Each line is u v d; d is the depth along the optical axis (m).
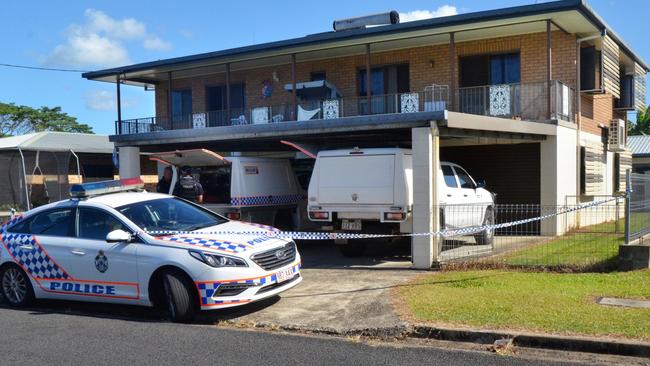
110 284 7.84
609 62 17.69
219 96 22.34
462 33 16.31
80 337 6.80
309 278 9.83
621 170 21.14
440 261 10.46
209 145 16.11
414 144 10.69
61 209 8.55
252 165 13.50
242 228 8.44
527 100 15.30
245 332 6.91
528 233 15.02
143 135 15.57
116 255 7.78
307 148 12.73
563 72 16.19
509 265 9.93
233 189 13.02
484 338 6.23
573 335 5.96
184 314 7.38
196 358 5.89
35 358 6.00
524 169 15.88
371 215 11.29
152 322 7.54
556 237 13.21
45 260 8.31
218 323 7.30
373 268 10.67
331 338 6.61
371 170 11.32
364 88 19.23
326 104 17.47
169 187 13.26
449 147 16.84
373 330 6.66
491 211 13.00
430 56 17.84
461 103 16.81
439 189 11.32
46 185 22.75
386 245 14.03
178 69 19.92
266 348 6.21
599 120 18.77
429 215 10.47
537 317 6.63
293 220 14.77
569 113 15.73
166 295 7.50
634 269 9.16
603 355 5.72
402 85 18.53
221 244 7.52
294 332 6.91
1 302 8.89
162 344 6.43
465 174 12.80
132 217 8.15
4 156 23.11
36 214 8.73
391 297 8.05
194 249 7.38
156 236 7.77
